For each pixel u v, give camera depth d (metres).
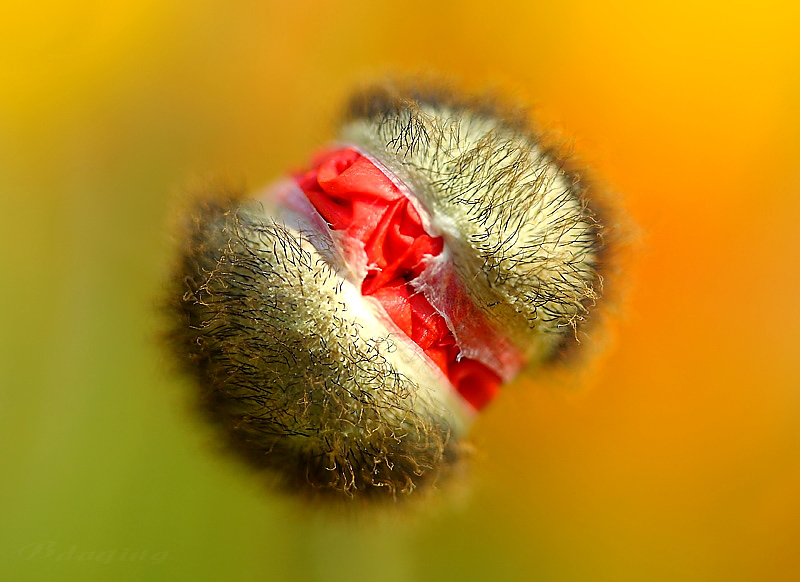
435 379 0.13
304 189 0.13
